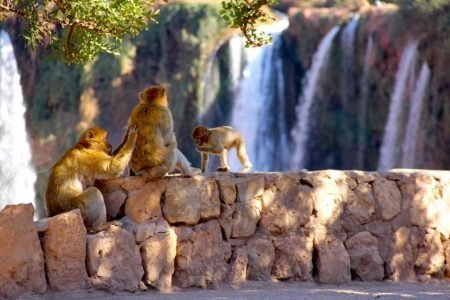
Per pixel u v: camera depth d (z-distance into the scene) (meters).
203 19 38.97
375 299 10.12
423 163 34.97
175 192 10.87
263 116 38.84
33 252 9.95
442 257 12.21
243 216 11.20
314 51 38.09
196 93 38.69
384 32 35.91
